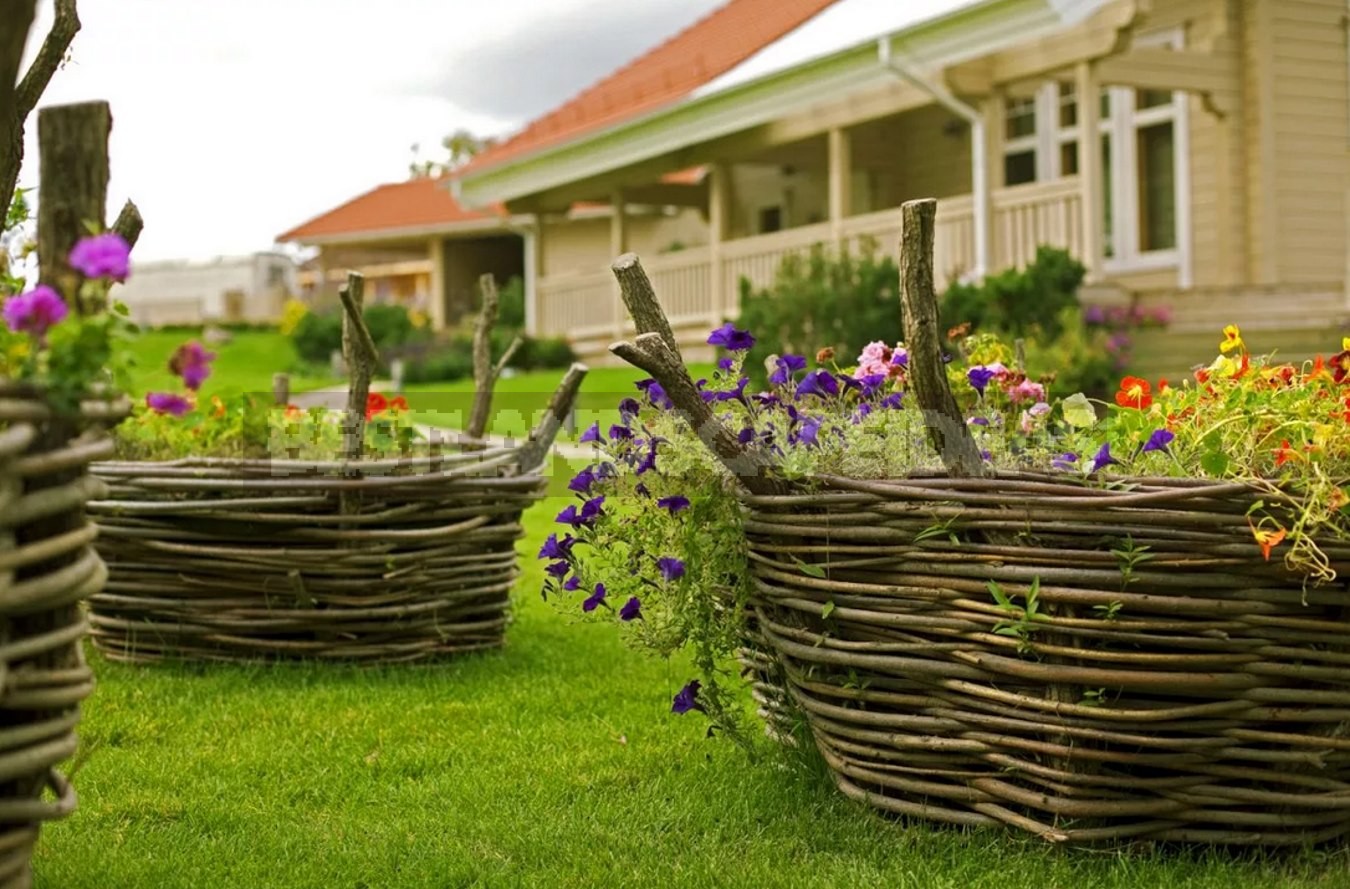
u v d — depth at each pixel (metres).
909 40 12.49
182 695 4.21
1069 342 10.40
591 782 3.35
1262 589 2.58
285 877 2.70
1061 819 2.74
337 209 35.78
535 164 18.58
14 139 2.64
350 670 4.56
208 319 38.69
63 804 2.02
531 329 20.98
